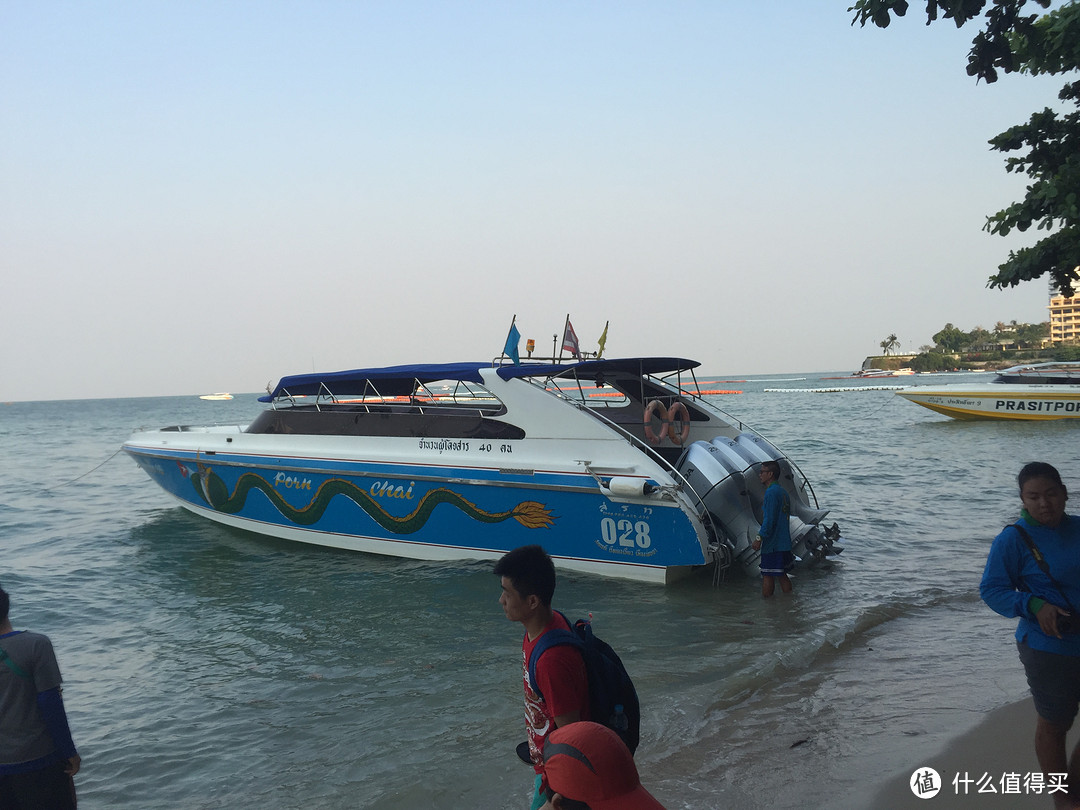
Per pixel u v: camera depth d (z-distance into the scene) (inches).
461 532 377.7
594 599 315.6
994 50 174.7
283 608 328.8
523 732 197.9
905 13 172.7
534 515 356.5
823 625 269.9
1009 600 128.6
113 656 280.7
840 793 155.6
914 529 445.4
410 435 394.9
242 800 174.6
